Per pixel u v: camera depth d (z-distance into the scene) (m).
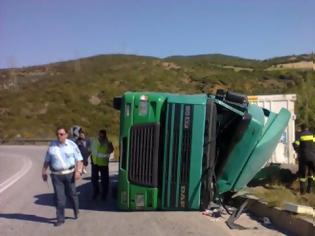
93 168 13.65
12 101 68.69
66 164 10.44
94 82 74.25
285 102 17.98
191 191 11.33
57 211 10.35
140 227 9.93
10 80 84.94
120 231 9.62
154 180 11.41
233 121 12.04
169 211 11.58
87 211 11.92
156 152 11.39
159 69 80.81
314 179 12.65
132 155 11.49
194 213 11.34
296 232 9.22
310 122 23.45
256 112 12.53
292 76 74.19
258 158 12.56
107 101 67.56
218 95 12.18
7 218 11.07
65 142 10.52
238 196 12.09
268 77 76.56
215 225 10.05
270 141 12.70
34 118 63.81
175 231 9.52
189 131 11.29
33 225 10.29
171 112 11.30
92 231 9.66
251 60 110.56
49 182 17.91
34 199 13.88
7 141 54.56
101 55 103.38
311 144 12.41
